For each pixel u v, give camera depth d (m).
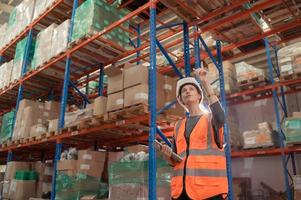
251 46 7.71
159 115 4.76
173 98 5.00
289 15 6.18
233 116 9.27
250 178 8.85
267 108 9.27
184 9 5.16
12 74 8.94
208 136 2.89
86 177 5.47
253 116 9.47
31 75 7.89
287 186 7.13
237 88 8.91
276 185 8.48
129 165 4.48
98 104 5.43
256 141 7.74
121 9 7.05
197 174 2.75
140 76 4.77
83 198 5.23
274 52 9.31
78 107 10.11
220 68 6.76
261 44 7.78
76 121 5.95
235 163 9.46
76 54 6.88
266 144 7.54
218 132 2.86
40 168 7.35
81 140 7.11
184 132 3.06
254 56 10.03
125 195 4.36
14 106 11.04
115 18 6.51
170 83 5.03
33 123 7.55
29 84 8.77
